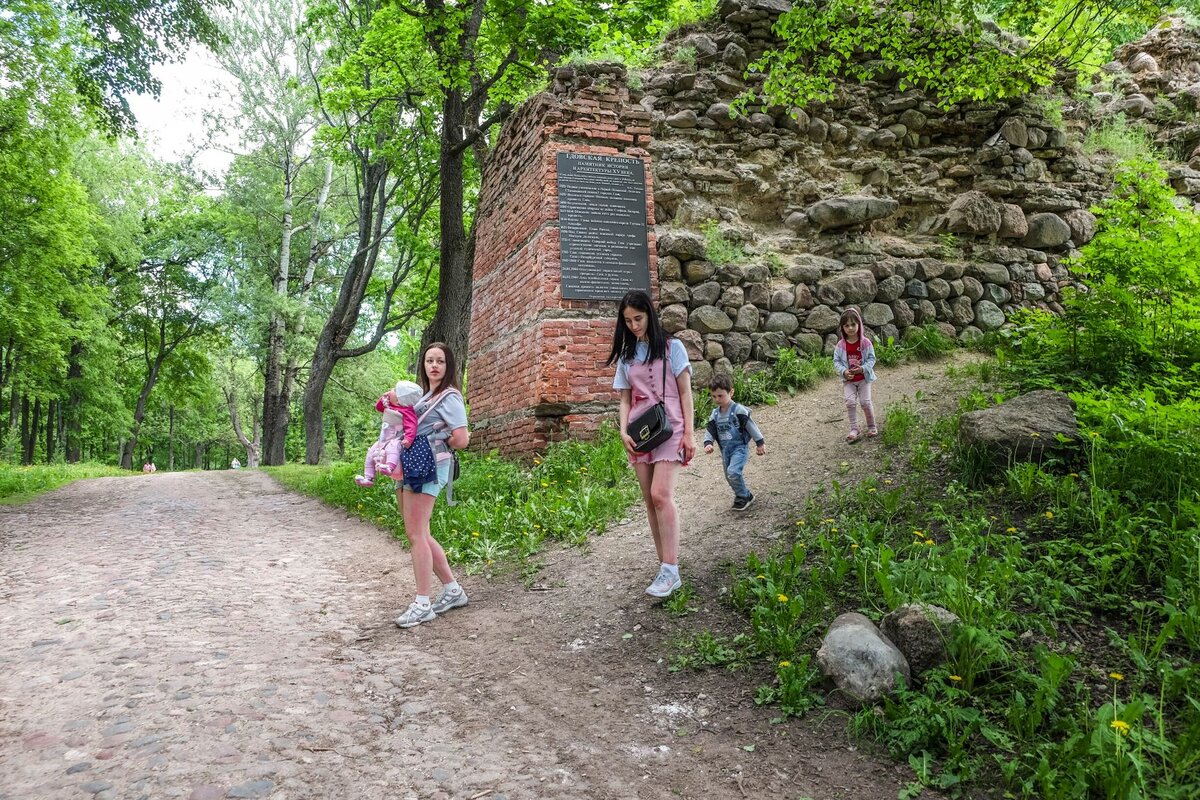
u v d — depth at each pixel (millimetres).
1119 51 14242
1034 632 3252
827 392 8914
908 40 9875
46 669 3588
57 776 2529
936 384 8102
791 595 3961
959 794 2521
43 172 16703
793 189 11016
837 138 11312
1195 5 15773
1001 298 10789
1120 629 3230
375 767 2701
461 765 2748
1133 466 4277
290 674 3559
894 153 11516
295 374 31984
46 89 14719
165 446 54469
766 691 3232
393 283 21875
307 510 9922
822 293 10086
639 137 9414
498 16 12375
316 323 28297
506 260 10438
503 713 3215
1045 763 2422
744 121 10828
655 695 3373
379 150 18062
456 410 4473
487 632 4211
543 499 6707
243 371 42156
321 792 2504
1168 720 2668
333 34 17953
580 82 9352
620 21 13516
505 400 10031
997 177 11320
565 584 4855
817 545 4559
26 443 30562
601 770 2748
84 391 29531
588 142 9203
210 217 29766
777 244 10547
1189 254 5754
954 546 3951
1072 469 4625
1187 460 4113
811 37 8695
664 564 4254
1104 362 6168
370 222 20438
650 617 4133
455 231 13961
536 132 9312
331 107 16812
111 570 5934
